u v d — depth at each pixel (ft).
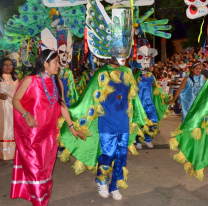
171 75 38.27
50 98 10.73
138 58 20.27
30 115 10.32
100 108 11.98
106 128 12.11
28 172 10.71
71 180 14.99
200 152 13.39
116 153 12.54
